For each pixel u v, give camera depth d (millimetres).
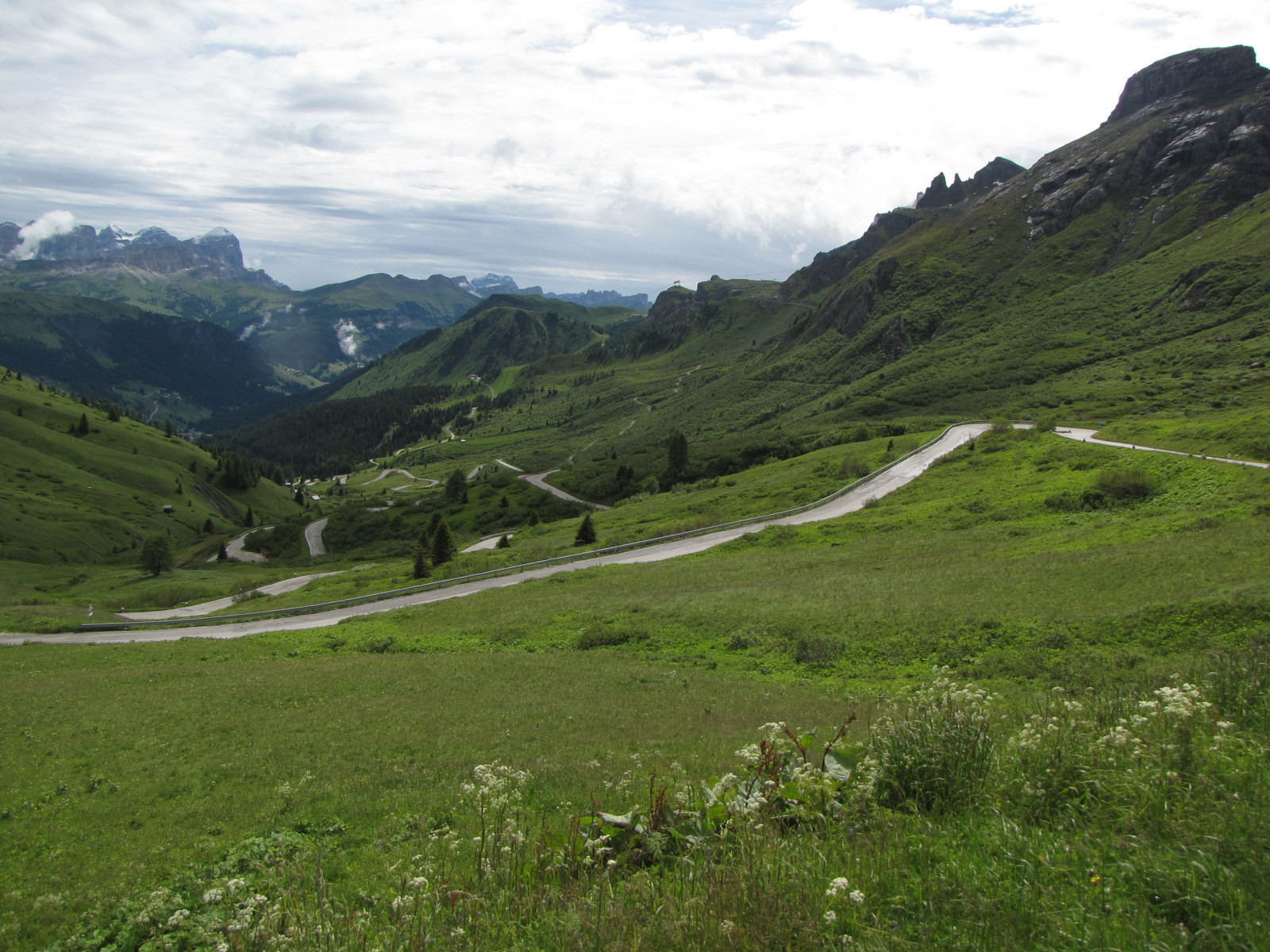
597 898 5746
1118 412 108188
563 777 14430
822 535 60219
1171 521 41531
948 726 8148
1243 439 60500
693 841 6664
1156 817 6117
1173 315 175750
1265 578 25719
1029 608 29484
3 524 159500
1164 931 4559
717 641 34250
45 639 60438
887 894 5418
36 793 17812
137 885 11164
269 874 10109
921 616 30953
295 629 54688
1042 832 6191
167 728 24344
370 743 20750
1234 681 9797
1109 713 9688
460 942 5480
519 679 29781
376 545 134625
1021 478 66250
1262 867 4988
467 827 10852
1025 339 195250
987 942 4598
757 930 4883
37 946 9508
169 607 84875
